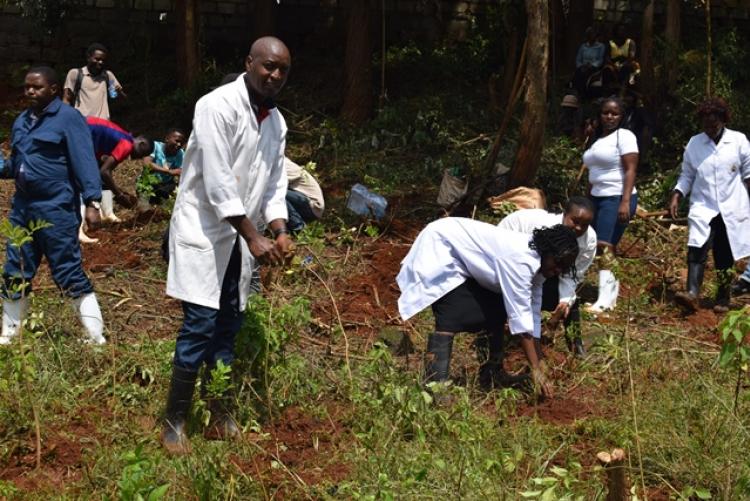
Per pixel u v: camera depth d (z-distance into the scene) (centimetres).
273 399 562
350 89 1455
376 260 875
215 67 1595
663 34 1711
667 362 649
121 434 521
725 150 799
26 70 1670
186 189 502
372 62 1644
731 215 801
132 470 390
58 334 633
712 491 485
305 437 534
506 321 605
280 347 586
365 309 757
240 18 1739
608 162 783
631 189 777
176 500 449
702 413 538
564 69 1628
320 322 709
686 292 789
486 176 1050
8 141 1412
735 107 1462
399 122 1386
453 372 632
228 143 489
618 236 791
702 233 800
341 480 482
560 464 509
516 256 564
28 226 624
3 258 811
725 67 1600
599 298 776
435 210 1063
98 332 638
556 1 1625
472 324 590
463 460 465
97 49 1067
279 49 491
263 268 778
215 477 454
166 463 482
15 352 542
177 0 1544
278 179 525
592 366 645
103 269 820
